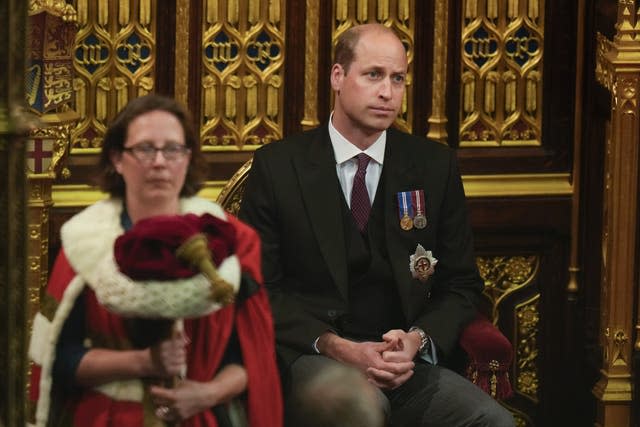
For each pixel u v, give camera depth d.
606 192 20.73
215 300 12.75
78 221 13.82
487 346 17.09
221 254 12.99
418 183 17.72
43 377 13.62
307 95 20.83
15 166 12.42
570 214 21.44
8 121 12.25
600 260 21.31
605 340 20.02
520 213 21.34
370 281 17.53
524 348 21.64
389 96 17.20
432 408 16.92
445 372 17.17
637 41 19.22
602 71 20.06
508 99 21.36
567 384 21.64
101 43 20.33
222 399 13.91
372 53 17.20
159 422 13.58
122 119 13.77
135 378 13.62
